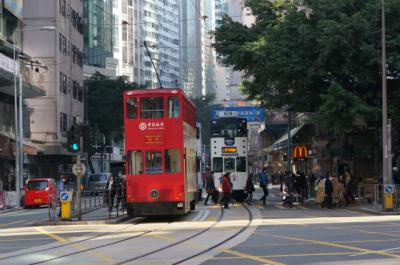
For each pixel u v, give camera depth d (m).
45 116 59.25
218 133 40.03
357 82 32.75
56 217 26.53
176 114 23.73
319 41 30.17
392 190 26.47
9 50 46.91
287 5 36.12
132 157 23.81
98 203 37.09
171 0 134.88
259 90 35.00
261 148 91.88
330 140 41.94
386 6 30.47
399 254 13.09
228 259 12.93
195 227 20.59
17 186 40.00
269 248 14.59
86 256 14.13
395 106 32.41
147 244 16.11
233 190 39.16
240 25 36.44
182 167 23.66
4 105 49.22
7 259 13.98
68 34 65.38
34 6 59.41
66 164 65.38
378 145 34.22
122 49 136.50
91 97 74.19
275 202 37.81
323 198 31.33
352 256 12.89
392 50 30.98
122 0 136.25
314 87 34.09
